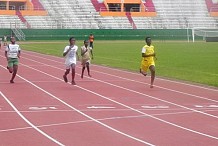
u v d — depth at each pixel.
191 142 11.19
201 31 87.94
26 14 86.06
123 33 86.50
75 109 16.06
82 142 11.12
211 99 18.91
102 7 91.38
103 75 28.88
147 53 22.36
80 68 33.62
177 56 45.59
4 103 17.27
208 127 13.08
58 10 88.94
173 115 15.07
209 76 28.22
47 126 13.05
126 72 30.92
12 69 23.97
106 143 11.04
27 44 70.94
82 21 89.12
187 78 27.12
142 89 22.08
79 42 74.56
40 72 30.42
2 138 11.44
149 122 13.84
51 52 52.81
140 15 92.38
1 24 83.12
